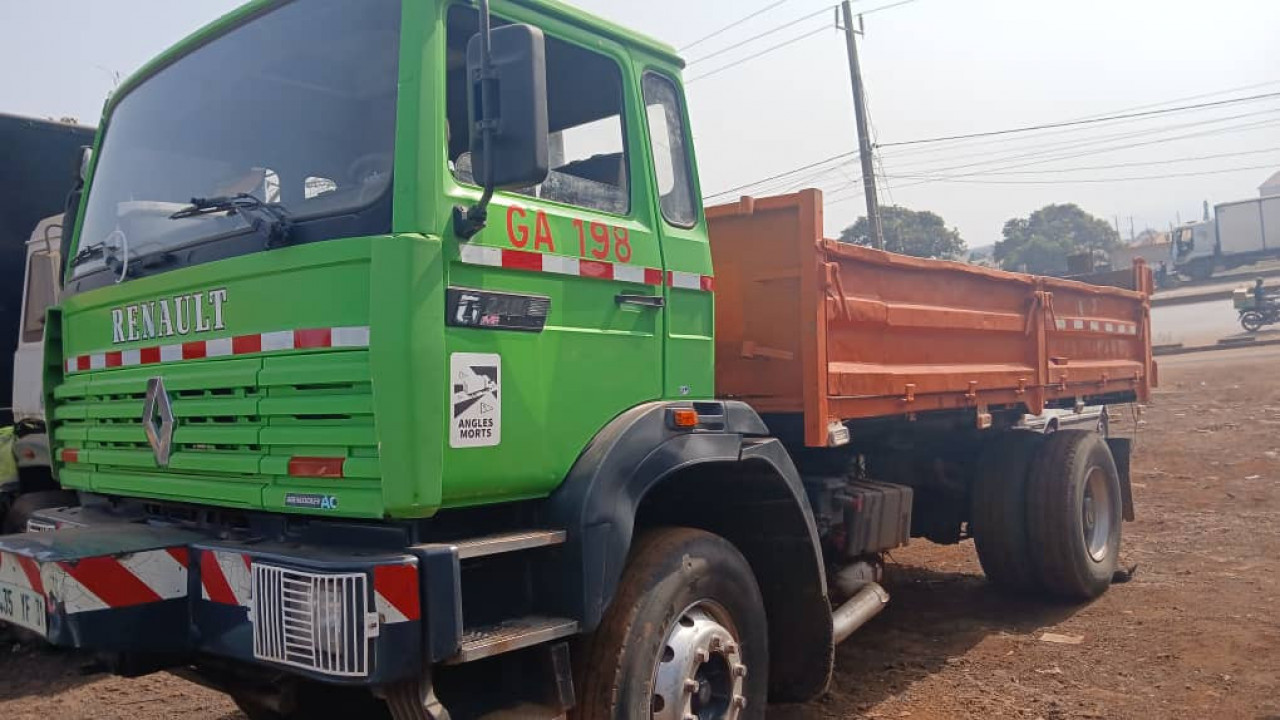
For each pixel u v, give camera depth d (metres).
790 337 4.88
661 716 3.62
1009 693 5.46
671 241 4.07
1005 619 6.98
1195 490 11.37
